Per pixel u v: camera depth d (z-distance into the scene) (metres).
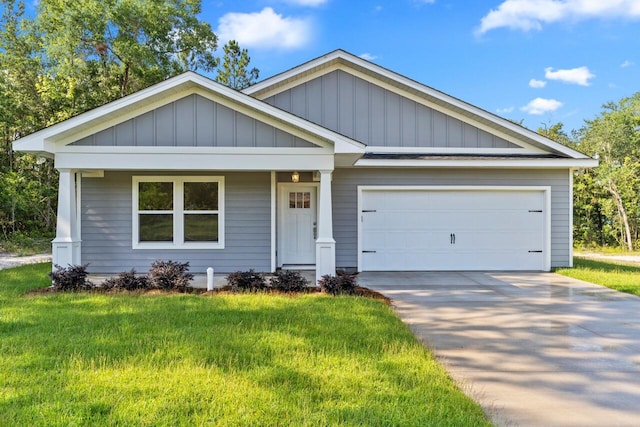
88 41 20.94
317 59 11.00
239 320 5.76
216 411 3.20
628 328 5.84
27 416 3.10
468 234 11.20
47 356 4.31
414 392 3.60
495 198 11.21
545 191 11.20
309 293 7.90
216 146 8.33
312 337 5.04
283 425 3.02
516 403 3.56
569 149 11.02
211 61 24.83
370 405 3.34
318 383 3.75
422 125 11.43
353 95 11.38
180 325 5.50
